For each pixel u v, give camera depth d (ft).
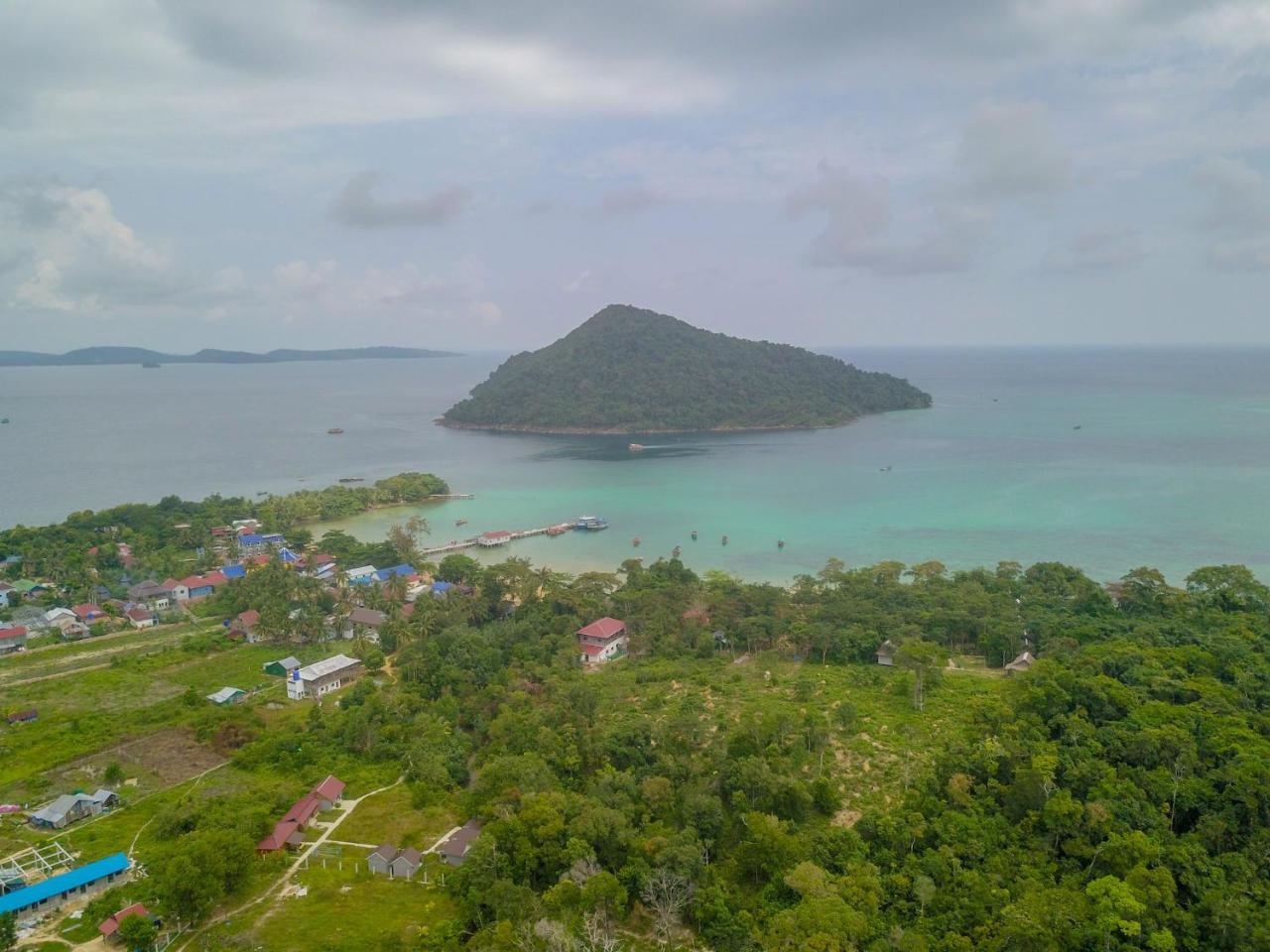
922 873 210.59
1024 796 232.53
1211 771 235.20
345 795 271.08
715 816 232.94
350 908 209.77
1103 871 209.46
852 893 198.49
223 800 254.88
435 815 257.14
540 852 219.20
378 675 380.99
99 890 215.72
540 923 187.93
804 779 254.68
